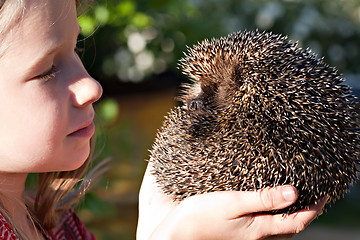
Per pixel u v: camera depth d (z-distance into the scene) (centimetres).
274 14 230
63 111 53
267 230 59
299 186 58
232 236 59
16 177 57
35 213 62
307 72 60
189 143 62
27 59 51
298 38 232
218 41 66
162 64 198
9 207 56
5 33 50
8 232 53
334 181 60
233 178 60
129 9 116
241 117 60
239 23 222
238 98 61
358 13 255
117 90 236
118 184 181
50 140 52
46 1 51
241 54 63
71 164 55
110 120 102
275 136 59
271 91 60
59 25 52
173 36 148
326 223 214
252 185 59
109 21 116
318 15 241
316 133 59
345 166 61
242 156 59
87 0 63
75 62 54
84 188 65
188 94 69
